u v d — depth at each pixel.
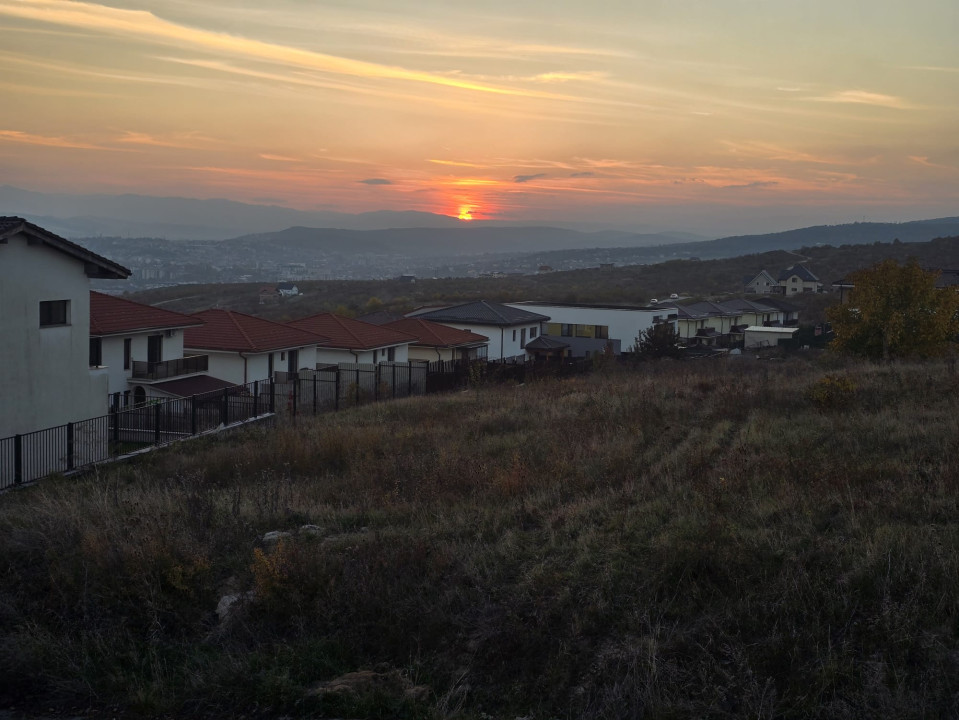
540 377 34.34
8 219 18.91
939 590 6.85
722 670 6.28
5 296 18.67
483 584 7.91
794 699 5.97
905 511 8.74
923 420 14.09
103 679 7.00
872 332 30.14
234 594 8.18
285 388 30.16
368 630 7.47
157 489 12.70
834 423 14.44
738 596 7.22
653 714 5.96
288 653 7.17
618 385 23.78
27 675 7.05
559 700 6.37
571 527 9.32
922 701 5.69
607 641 6.88
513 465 12.83
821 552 7.62
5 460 17.28
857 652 6.33
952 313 29.61
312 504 11.55
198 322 34.81
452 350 48.56
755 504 9.44
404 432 18.12
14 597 8.26
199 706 6.62
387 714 6.35
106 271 21.44
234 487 13.89
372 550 8.72
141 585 8.09
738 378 23.39
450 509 10.78
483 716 6.32
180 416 23.33
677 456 12.89
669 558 7.74
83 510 10.62
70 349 20.67
